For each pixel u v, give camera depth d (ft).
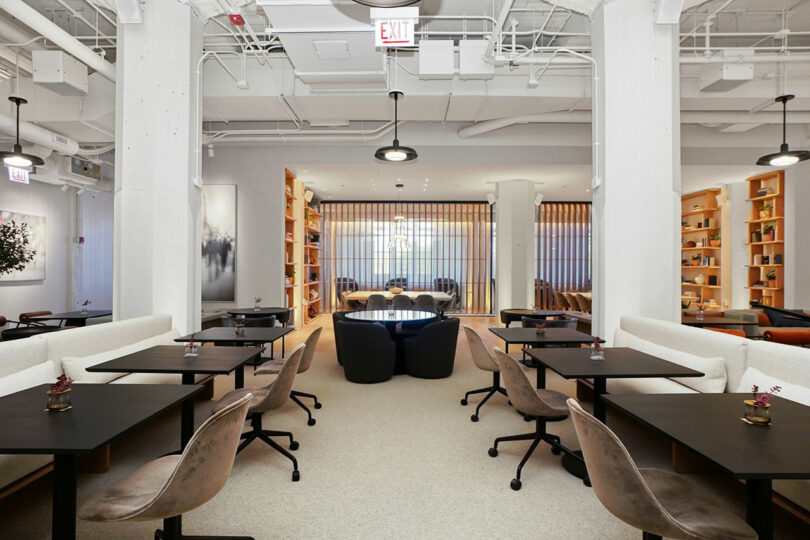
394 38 12.92
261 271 27.96
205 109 21.47
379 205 42.37
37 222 29.89
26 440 5.23
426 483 9.16
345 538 7.25
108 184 33.86
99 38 17.85
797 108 20.94
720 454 4.95
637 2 14.89
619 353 11.03
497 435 11.85
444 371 18.07
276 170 28.04
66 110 21.04
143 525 7.57
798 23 17.66
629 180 14.97
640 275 14.83
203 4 15.44
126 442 11.10
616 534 7.38
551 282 42.39
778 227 29.32
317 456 10.49
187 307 15.24
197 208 15.89
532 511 8.10
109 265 35.35
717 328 20.90
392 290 32.83
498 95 19.54
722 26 17.95
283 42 14.65
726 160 27.48
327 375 18.54
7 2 12.15
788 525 7.53
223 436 5.49
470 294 42.24
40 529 7.30
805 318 19.86
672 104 14.89
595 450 5.14
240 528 7.50
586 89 19.62
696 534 4.70
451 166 28.50
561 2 15.71
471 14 17.43
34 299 29.78
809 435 5.56
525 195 32.99
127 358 10.27
